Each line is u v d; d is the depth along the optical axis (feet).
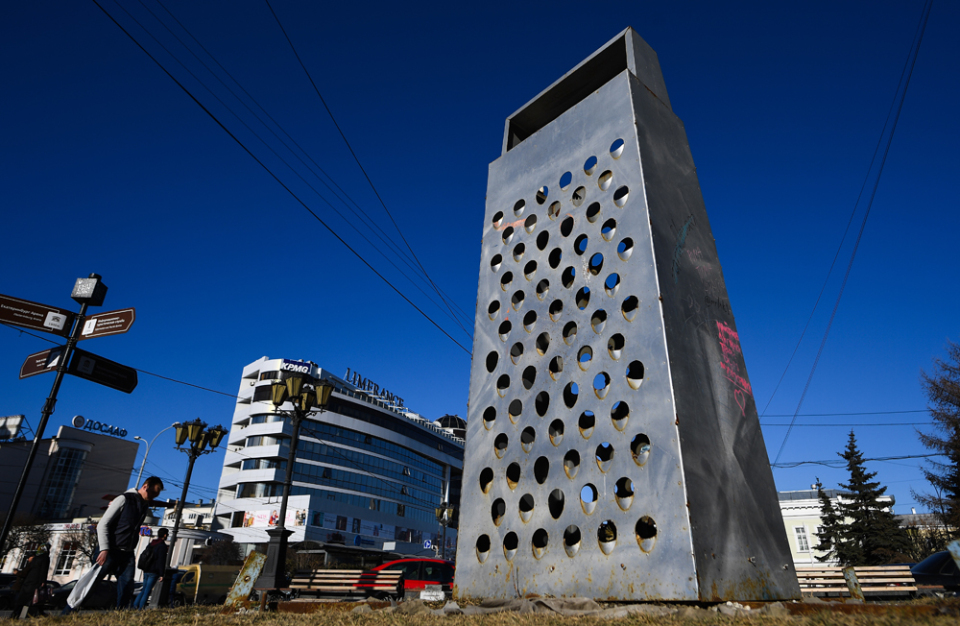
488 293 26.78
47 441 213.25
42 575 34.09
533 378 23.17
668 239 21.76
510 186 28.66
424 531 266.36
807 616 14.98
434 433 289.53
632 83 24.72
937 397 84.74
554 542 19.45
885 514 122.72
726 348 22.29
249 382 248.52
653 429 18.19
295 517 205.67
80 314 26.58
